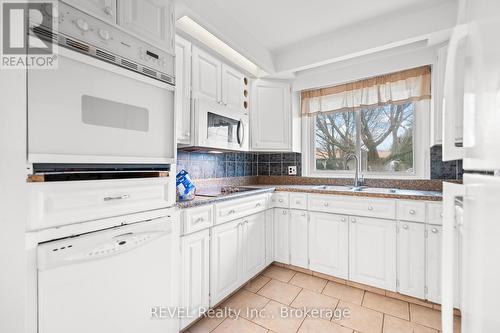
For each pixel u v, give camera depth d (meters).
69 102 0.95
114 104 1.10
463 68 0.62
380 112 2.68
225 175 2.81
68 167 0.95
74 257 0.95
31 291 0.85
